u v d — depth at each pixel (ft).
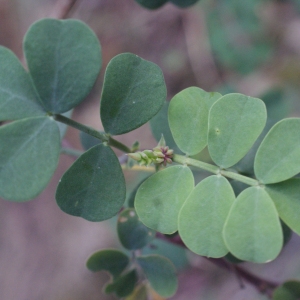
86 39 0.72
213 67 2.07
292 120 0.71
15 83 0.72
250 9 1.95
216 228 0.71
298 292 0.84
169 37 2.28
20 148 0.71
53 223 2.33
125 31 2.33
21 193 0.70
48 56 0.72
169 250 1.28
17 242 2.34
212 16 2.02
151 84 0.72
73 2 0.96
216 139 0.72
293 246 1.81
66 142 0.98
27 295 2.25
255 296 1.77
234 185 0.78
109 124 0.73
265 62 1.99
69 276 2.23
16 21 2.44
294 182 0.71
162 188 0.73
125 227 0.83
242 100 0.72
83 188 0.72
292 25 2.06
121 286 0.88
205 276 1.89
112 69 0.72
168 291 0.84
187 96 0.74
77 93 0.72
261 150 0.71
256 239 0.70
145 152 0.74
